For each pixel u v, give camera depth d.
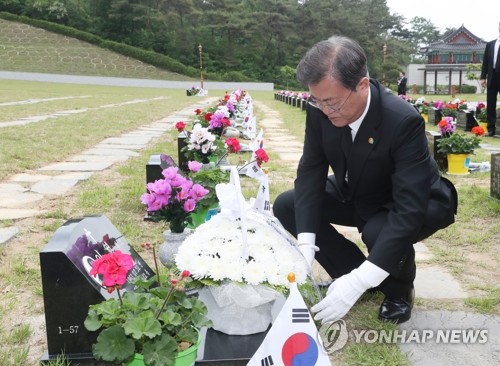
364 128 2.52
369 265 2.38
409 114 2.47
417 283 3.34
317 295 2.61
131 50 55.69
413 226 2.43
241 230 2.45
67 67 52.06
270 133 12.09
